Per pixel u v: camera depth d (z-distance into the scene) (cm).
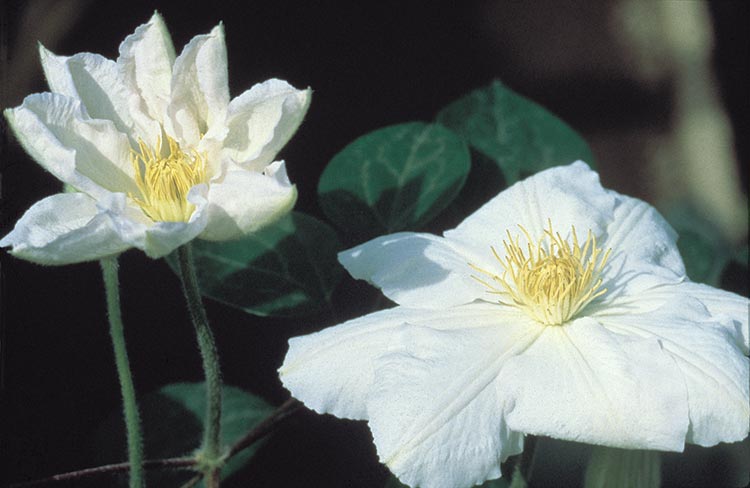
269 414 87
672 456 87
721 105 157
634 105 155
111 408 100
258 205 77
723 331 79
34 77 117
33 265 104
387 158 90
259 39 136
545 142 91
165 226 76
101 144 79
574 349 79
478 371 78
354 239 88
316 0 141
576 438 77
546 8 156
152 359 103
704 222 148
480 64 146
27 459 96
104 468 82
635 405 77
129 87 80
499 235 84
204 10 134
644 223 85
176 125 80
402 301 82
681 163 154
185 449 87
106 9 126
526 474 81
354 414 79
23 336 102
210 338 81
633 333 80
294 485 88
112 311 80
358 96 136
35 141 77
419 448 76
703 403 77
